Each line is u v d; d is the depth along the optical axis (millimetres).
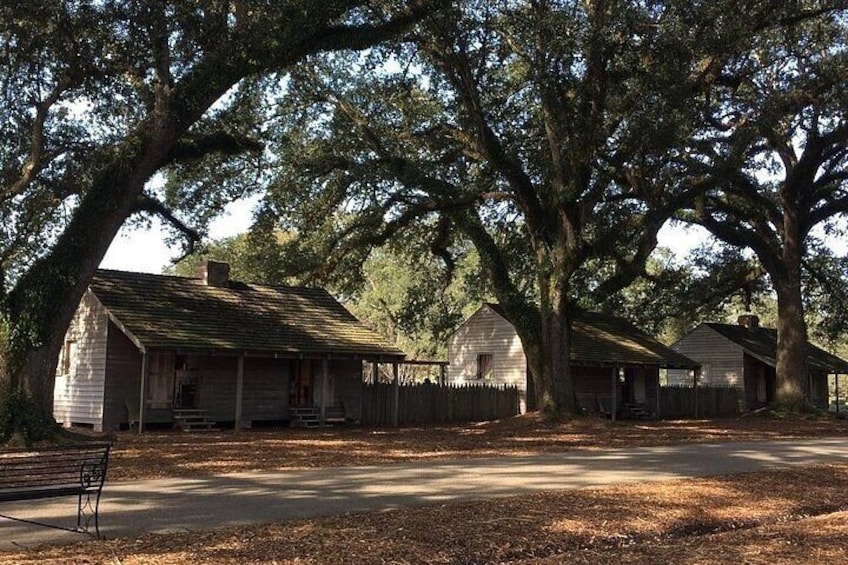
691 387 41938
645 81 21812
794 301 36344
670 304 44281
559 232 26844
